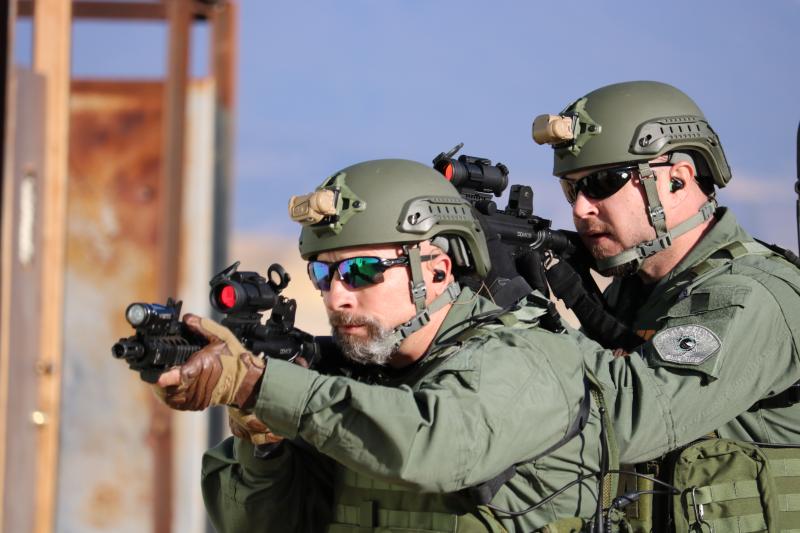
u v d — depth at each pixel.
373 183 8.52
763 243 10.85
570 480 8.43
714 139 10.75
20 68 12.52
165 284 15.22
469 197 10.23
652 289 10.91
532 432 7.80
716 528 9.39
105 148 15.27
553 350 8.30
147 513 14.79
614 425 8.96
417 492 7.89
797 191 11.72
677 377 9.28
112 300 15.09
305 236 8.70
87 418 14.74
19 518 12.39
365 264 8.41
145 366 6.86
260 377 7.21
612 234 10.68
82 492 14.66
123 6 15.29
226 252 15.85
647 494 9.44
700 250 10.55
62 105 12.98
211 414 15.36
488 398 7.57
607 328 10.62
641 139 10.45
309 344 8.47
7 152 11.62
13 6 11.39
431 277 8.69
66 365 14.76
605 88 10.96
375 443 7.14
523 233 10.61
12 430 12.31
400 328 8.52
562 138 10.65
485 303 8.84
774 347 9.63
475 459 7.40
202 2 15.63
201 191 15.54
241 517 9.09
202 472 9.40
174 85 15.40
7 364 12.04
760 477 9.52
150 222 15.27
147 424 14.87
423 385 7.78
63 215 12.87
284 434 7.29
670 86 10.95
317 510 9.23
